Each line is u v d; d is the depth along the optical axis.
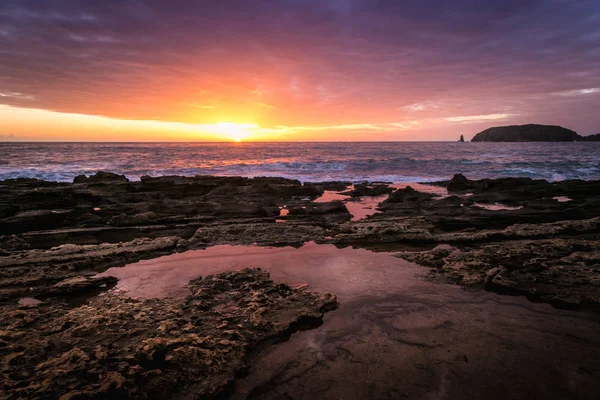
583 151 69.00
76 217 11.88
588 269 7.01
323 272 7.54
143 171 32.59
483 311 5.70
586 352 4.55
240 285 6.72
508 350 4.60
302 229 10.92
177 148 83.12
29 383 3.71
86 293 6.60
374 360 4.43
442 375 4.11
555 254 8.09
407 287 6.69
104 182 17.42
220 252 9.05
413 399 3.74
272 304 5.77
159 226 11.21
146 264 8.20
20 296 6.45
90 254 8.24
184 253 9.02
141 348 4.39
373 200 17.59
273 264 8.10
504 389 3.87
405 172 32.59
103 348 4.36
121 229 10.81
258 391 3.92
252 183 20.47
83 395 3.50
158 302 5.88
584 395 3.76
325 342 4.87
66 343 4.53
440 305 5.93
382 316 5.57
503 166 34.56
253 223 11.80
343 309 5.82
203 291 6.25
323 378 4.11
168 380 3.92
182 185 17.30
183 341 4.55
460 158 47.38
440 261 7.99
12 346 4.37
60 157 47.34
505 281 6.59
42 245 9.67
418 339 4.89
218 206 13.85
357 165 37.16
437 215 12.62
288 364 4.39
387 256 8.63
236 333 4.84
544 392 3.81
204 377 4.04
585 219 11.36
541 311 5.67
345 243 9.84
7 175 28.03
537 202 14.73
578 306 5.79
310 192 18.31
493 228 11.26
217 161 43.91
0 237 9.59
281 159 47.44
